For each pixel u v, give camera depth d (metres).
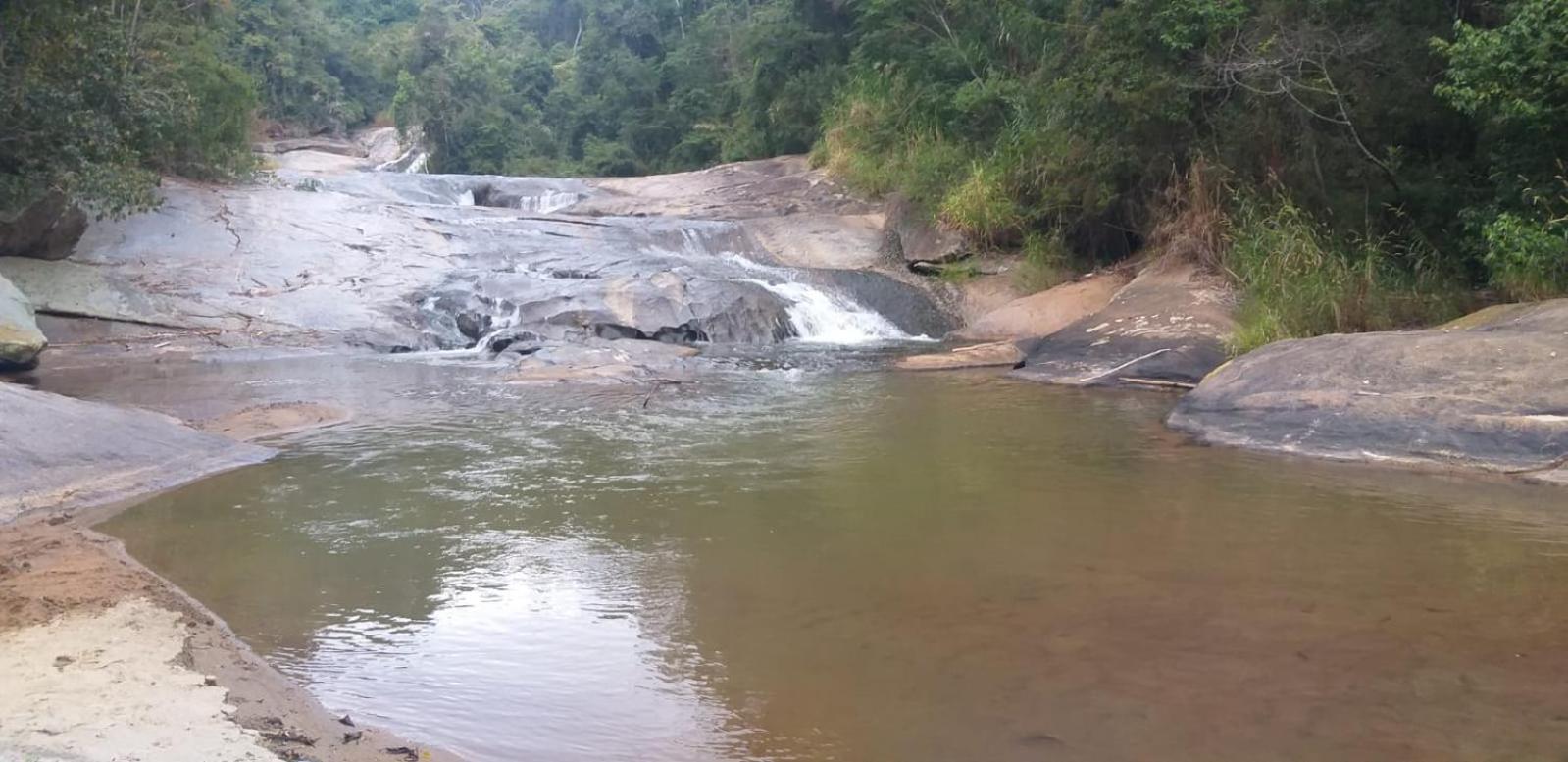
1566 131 11.03
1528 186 11.45
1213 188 14.68
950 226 18.92
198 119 18.08
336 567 5.78
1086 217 17.03
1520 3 11.05
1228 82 14.04
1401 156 13.63
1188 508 6.77
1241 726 3.92
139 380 11.48
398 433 9.17
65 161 13.66
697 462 8.14
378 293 15.45
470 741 3.89
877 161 22.97
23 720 3.65
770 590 5.38
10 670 4.12
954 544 6.08
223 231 16.39
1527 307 9.46
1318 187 13.84
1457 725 3.90
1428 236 13.37
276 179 21.62
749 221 20.70
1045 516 6.62
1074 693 4.20
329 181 22.91
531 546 6.12
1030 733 3.89
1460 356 8.41
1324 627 4.82
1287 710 4.03
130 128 14.52
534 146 49.84
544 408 10.34
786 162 26.06
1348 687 4.21
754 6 39.97
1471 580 5.41
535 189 24.94
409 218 18.55
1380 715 3.98
